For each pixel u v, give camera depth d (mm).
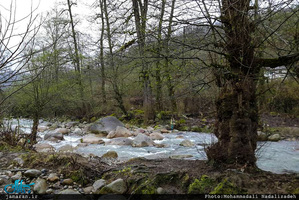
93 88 16094
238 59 3574
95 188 3676
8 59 3266
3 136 6703
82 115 17422
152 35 4141
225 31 3682
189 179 3434
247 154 3482
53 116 14875
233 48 3582
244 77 3531
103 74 14117
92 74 14359
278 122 11008
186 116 14617
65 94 9898
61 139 10578
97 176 4113
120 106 16438
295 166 5664
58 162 4465
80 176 3988
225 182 3125
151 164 4348
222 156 3592
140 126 14570
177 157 6453
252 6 3590
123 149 8531
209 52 3789
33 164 4461
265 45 3754
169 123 14023
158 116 14789
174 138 10828
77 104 12977
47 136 10484
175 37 4285
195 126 12656
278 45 3787
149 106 14836
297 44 3424
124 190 3510
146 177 3656
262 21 3428
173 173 3582
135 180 3635
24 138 7055
